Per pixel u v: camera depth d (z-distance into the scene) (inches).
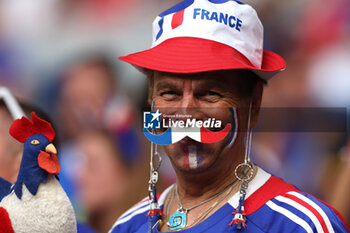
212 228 203.3
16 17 535.8
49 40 522.9
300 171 374.3
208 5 212.4
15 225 174.4
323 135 360.8
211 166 208.1
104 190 412.2
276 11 455.8
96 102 441.7
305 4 449.7
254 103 219.5
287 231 193.6
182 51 206.1
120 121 424.5
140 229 230.4
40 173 176.1
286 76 427.8
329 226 195.5
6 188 192.4
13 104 247.1
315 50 438.3
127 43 497.4
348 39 434.9
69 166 418.3
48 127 181.5
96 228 408.2
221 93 204.5
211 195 214.8
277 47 448.8
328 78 426.3
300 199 201.6
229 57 202.1
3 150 240.8
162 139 204.4
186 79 203.6
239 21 211.6
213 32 207.2
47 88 482.9
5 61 528.1
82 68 462.3
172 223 217.6
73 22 516.1
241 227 197.2
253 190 208.2
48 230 173.8
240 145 216.1
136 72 439.2
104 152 418.3
